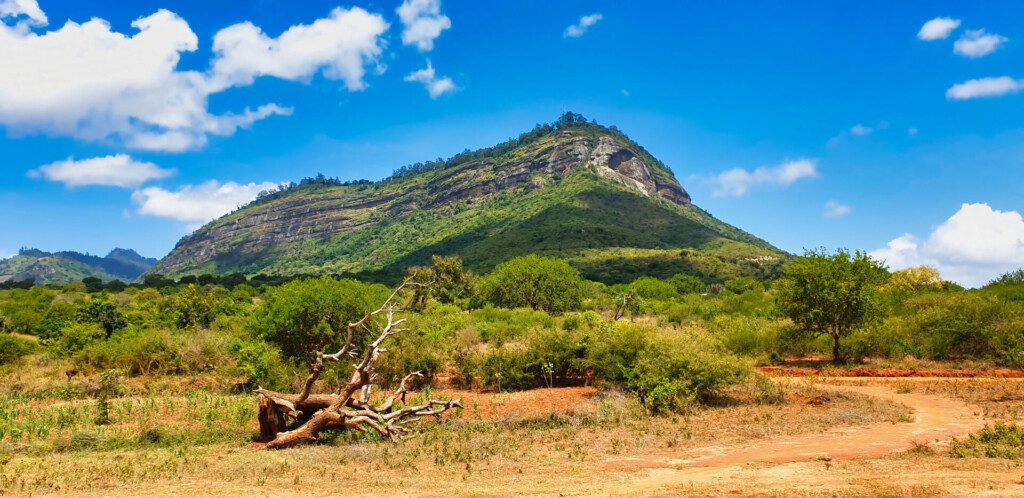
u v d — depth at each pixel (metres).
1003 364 19.69
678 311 42.06
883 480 7.48
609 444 10.66
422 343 20.22
